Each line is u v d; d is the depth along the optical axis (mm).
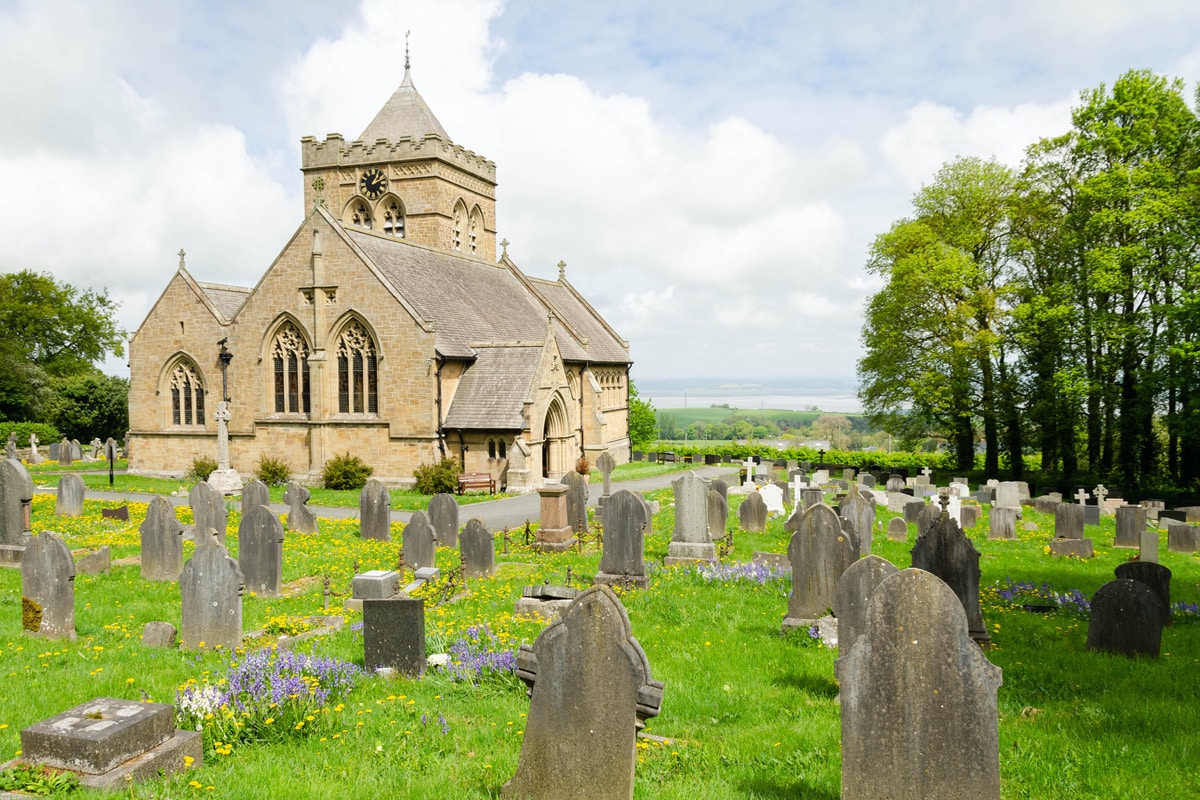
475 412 42438
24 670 12070
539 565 21750
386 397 42344
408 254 49344
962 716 7180
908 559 23172
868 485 45062
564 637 7625
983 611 16938
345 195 57719
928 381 50094
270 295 44219
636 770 8422
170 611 16469
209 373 46031
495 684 11289
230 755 8836
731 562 21266
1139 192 41312
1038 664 12695
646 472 57281
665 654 12969
